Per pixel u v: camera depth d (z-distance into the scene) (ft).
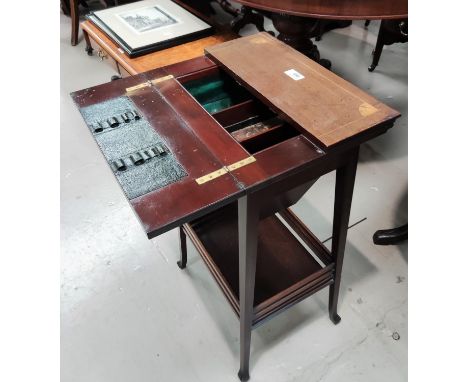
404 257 5.08
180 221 2.32
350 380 3.99
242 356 3.80
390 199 5.83
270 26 10.29
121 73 5.38
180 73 3.59
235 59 3.53
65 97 8.02
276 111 2.98
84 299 4.79
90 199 6.03
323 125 2.74
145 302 4.75
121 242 5.42
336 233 3.53
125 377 4.12
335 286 4.00
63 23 10.96
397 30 7.52
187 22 5.63
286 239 4.22
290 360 4.16
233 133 3.13
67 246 5.37
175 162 2.66
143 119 3.05
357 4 4.17
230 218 4.34
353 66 8.68
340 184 3.13
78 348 4.34
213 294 4.80
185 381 4.06
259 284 3.82
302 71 3.32
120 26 5.55
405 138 6.89
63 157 6.75
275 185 2.63
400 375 4.01
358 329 4.39
